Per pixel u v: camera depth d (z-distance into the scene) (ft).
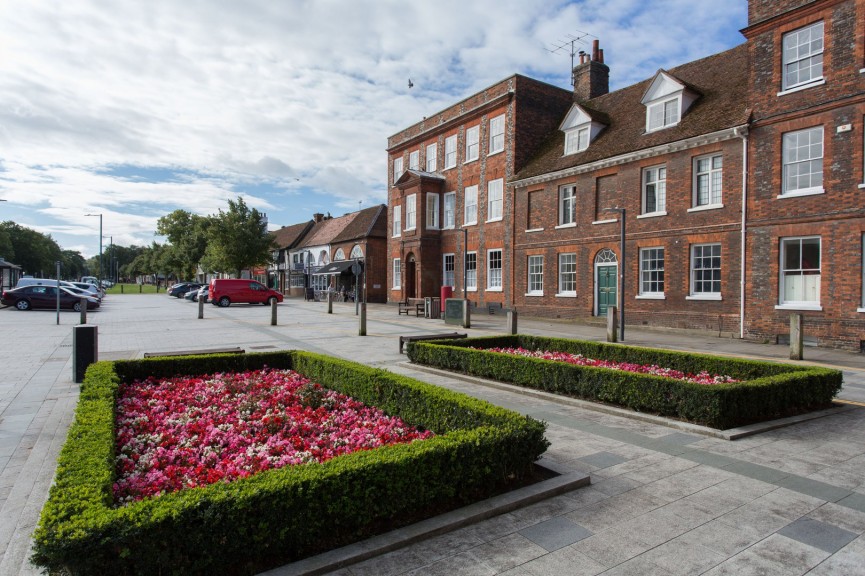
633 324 65.77
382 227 140.15
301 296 178.81
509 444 14.98
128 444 17.11
